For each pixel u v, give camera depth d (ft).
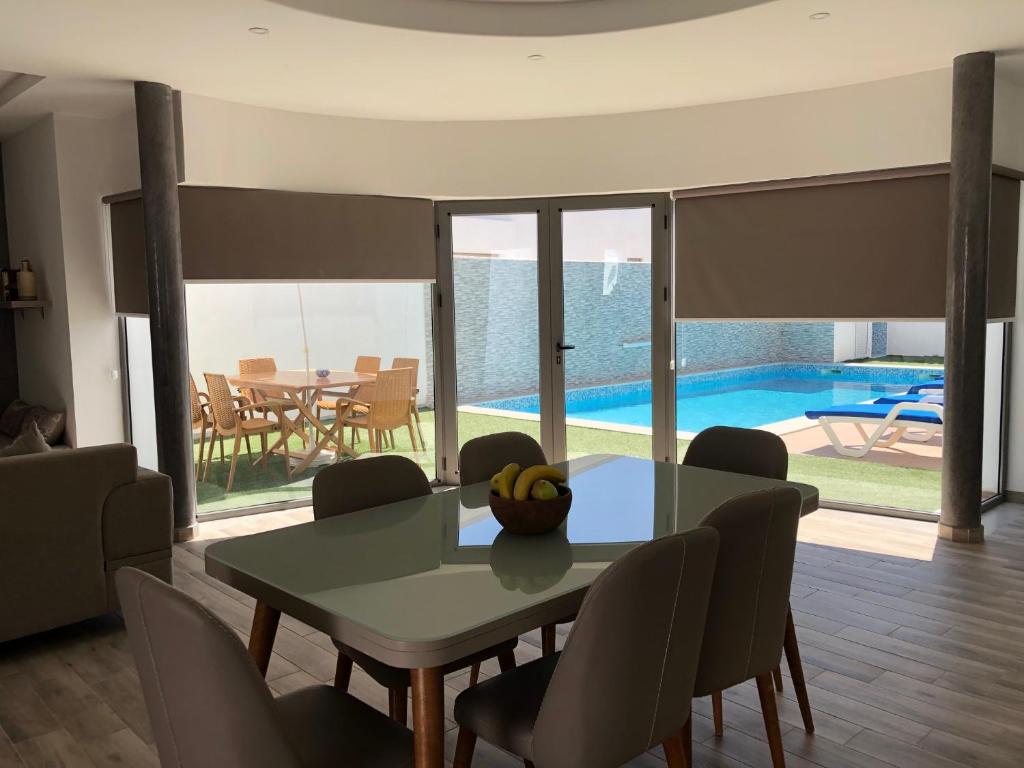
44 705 10.46
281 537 8.43
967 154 15.19
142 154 16.01
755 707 10.07
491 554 7.79
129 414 19.74
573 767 6.12
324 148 19.04
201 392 18.89
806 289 18.10
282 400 19.79
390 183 19.81
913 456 17.92
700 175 18.92
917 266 16.87
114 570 12.61
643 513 9.16
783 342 19.02
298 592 6.81
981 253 15.42
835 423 18.71
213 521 18.90
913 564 14.94
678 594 6.35
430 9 13.15
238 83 16.11
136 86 15.85
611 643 6.00
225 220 18.02
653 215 19.83
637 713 6.34
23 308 20.45
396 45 13.84
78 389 19.03
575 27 13.48
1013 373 18.71
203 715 5.31
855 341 18.19
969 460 16.03
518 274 20.83
